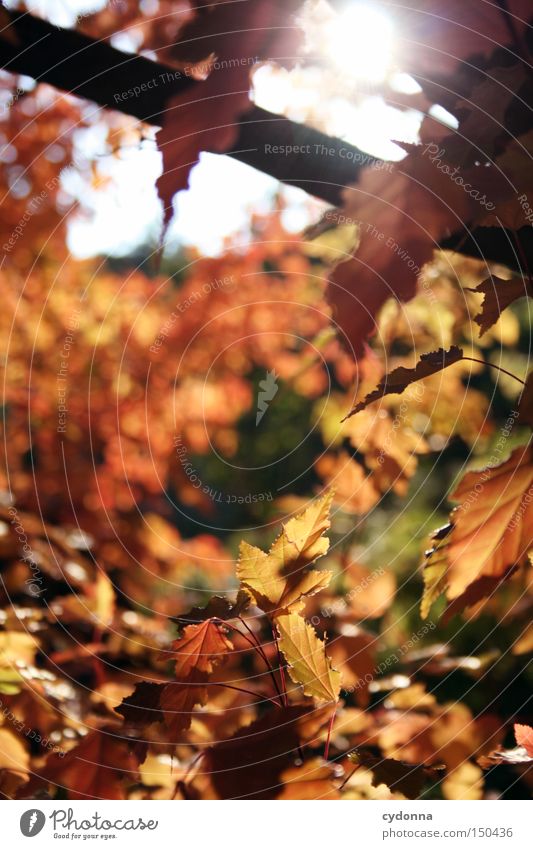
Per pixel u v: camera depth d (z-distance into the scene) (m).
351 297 0.65
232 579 1.71
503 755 0.59
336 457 1.13
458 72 0.61
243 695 0.76
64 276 1.59
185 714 0.55
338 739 0.71
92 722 0.67
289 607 0.55
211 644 0.56
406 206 0.62
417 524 1.79
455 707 0.72
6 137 1.16
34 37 0.65
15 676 0.69
